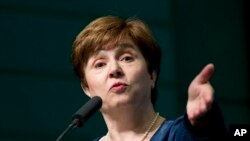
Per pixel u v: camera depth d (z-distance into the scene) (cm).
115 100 484
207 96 347
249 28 1286
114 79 486
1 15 1085
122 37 502
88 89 530
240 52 1273
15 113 1060
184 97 1184
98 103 472
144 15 1184
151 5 1198
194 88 357
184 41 1223
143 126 494
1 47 1073
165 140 459
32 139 1062
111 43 499
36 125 1069
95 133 1095
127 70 489
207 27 1254
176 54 1202
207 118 376
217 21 1268
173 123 461
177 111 1161
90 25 517
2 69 1067
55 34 1113
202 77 358
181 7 1241
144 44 510
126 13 1168
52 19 1116
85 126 1091
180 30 1227
